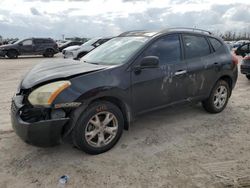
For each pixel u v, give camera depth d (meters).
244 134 4.52
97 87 3.55
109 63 4.11
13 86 8.60
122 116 3.93
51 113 3.32
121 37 4.95
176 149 3.94
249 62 9.19
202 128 4.75
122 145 4.05
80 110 3.45
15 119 3.36
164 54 4.43
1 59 21.19
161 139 4.28
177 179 3.18
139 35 4.61
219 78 5.35
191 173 3.30
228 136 4.43
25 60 20.16
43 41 23.38
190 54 4.82
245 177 3.22
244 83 9.04
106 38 14.04
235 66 5.66
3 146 3.97
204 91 5.09
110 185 3.08
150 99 4.22
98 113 3.64
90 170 3.38
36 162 3.55
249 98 6.91
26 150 3.86
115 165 3.49
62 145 4.01
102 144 3.76
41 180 3.17
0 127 4.71
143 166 3.47
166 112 5.57
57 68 3.93
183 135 4.45
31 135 3.24
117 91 3.74
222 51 5.46
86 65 4.04
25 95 3.48
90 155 3.73
